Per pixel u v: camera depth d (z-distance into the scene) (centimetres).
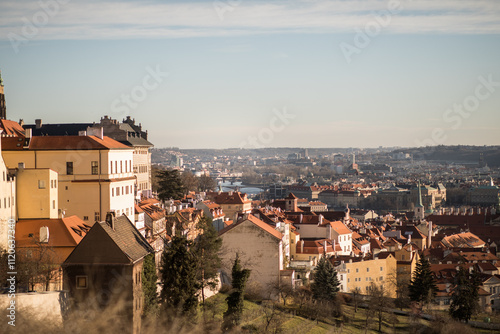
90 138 15700
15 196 13662
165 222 18975
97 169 15500
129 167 17050
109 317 11144
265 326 14975
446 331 18825
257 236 19162
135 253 11819
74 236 13062
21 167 14475
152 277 12525
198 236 18688
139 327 11588
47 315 10419
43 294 10556
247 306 16975
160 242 16788
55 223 13288
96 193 15438
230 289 16200
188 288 12800
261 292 18788
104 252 11381
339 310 19225
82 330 10681
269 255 19100
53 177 14138
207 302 15675
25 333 9888
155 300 12538
